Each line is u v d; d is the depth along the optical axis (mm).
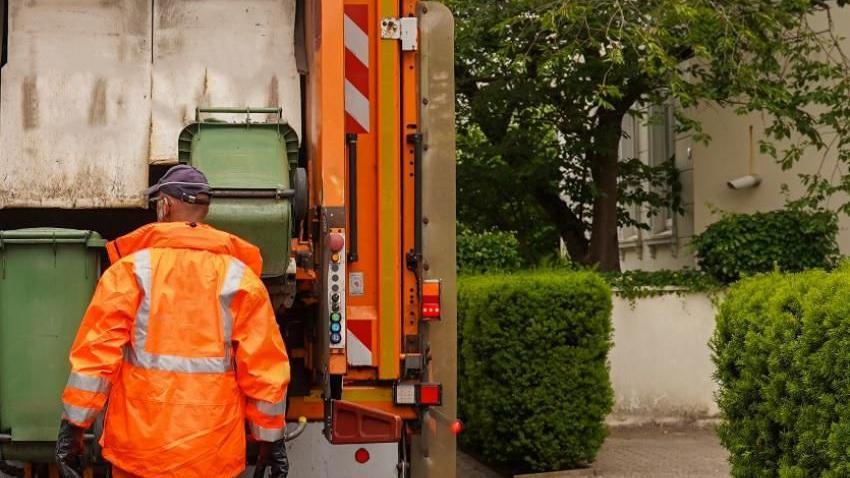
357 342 6691
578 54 13086
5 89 6980
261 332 5094
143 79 7098
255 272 5332
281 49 7250
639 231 19688
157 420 4934
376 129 6781
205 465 4953
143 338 4996
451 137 6848
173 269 5074
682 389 12898
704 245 13117
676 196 17203
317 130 6641
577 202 15734
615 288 12859
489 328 10383
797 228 12836
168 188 5359
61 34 7070
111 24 7121
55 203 6895
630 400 12844
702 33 12594
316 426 6746
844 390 5676
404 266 6805
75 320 5844
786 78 13531
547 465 10258
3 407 5801
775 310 6387
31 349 5816
